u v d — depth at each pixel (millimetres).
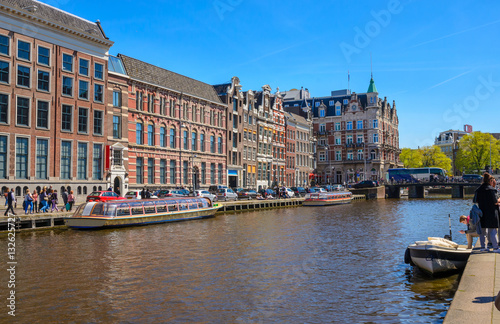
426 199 78375
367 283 14742
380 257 19297
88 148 41594
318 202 57938
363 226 31688
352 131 101750
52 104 38656
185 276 15734
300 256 19531
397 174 93812
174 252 20531
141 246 22281
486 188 14125
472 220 14500
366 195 80562
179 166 54250
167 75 54062
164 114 52281
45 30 38125
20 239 24625
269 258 19062
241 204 48594
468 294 9656
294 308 12148
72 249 21344
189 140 56031
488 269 11727
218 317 11438
